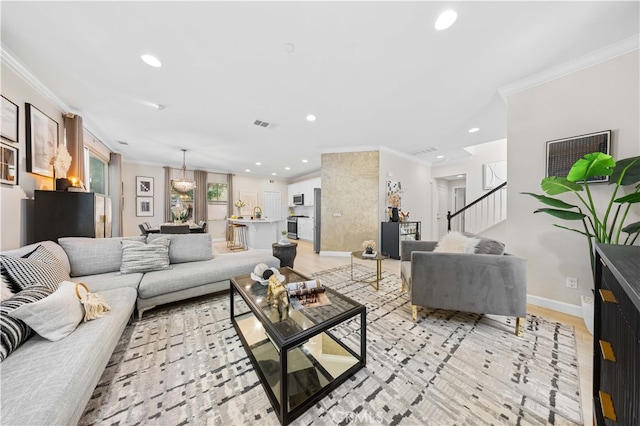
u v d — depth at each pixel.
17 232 2.03
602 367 0.85
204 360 1.50
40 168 2.31
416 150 5.01
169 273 2.22
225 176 7.64
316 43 1.77
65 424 0.78
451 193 7.09
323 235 5.02
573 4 1.43
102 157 4.39
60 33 1.66
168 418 1.08
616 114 1.82
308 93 2.55
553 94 2.13
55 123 2.62
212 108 2.92
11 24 1.57
